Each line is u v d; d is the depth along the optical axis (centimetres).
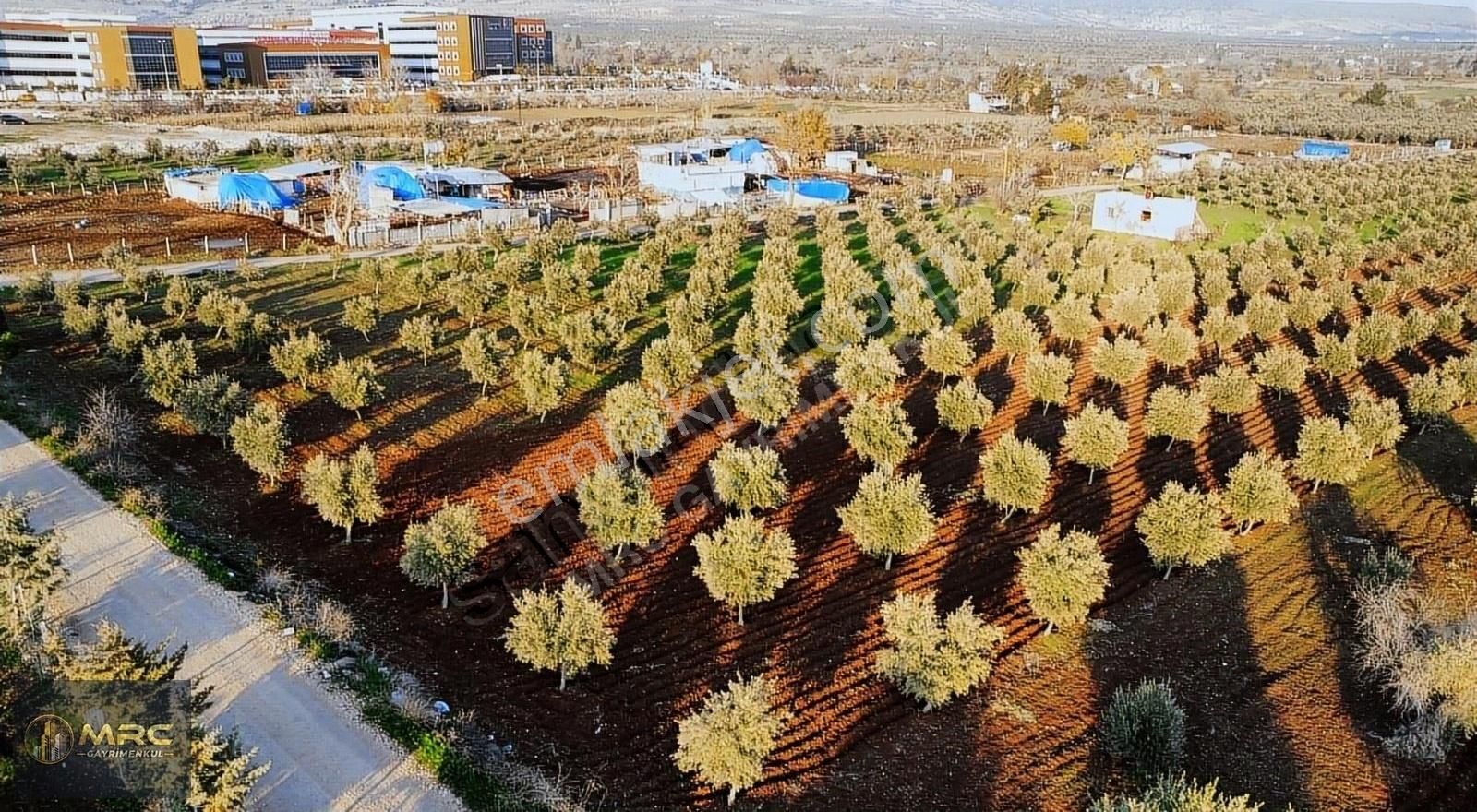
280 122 13488
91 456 3578
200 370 4541
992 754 2617
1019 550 3247
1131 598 3319
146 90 16600
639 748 2586
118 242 6488
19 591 2459
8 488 3356
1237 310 6259
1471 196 9350
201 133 12300
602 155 11394
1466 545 3653
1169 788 2230
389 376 4656
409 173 8525
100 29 16675
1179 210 7712
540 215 7838
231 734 2266
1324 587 3394
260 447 3491
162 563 3031
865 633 3073
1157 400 4297
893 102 18825
